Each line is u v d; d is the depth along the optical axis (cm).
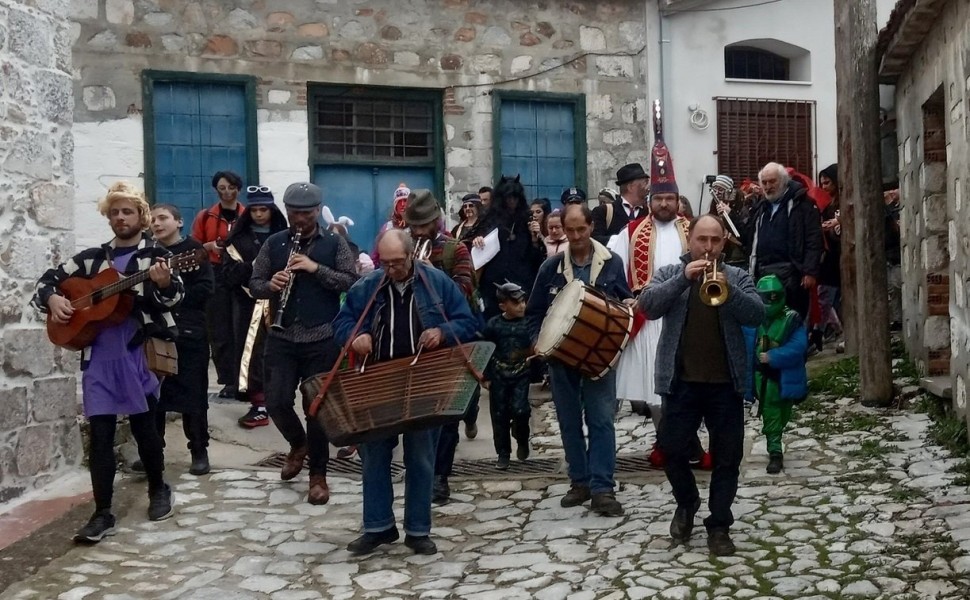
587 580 540
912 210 947
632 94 1342
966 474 673
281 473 758
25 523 660
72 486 736
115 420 634
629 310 642
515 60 1307
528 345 766
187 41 1197
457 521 662
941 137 879
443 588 543
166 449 827
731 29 1367
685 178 1354
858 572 531
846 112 1010
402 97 1283
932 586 507
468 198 1012
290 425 725
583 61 1327
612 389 655
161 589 550
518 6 1307
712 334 568
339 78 1248
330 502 706
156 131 1194
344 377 564
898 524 595
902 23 848
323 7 1244
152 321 633
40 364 732
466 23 1292
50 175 755
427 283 596
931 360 875
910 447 752
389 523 604
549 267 683
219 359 936
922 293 904
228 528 651
